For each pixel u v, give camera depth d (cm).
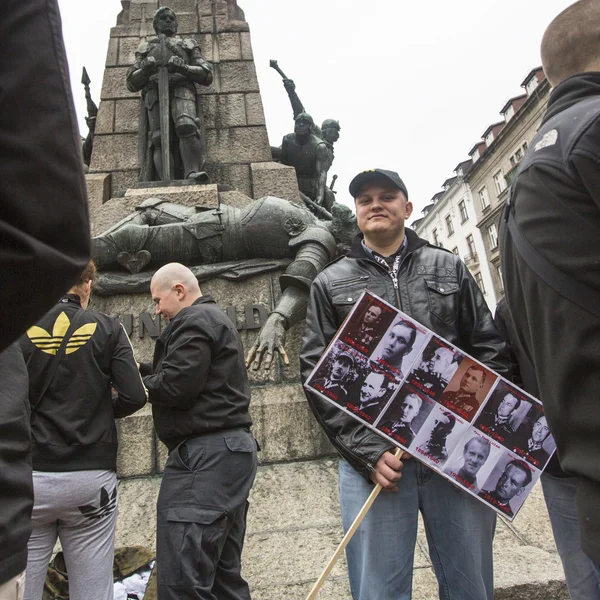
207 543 191
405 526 177
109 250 438
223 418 209
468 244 3716
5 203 67
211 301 244
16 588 95
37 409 194
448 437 174
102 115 577
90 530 198
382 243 210
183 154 528
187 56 546
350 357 178
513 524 306
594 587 174
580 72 127
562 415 106
